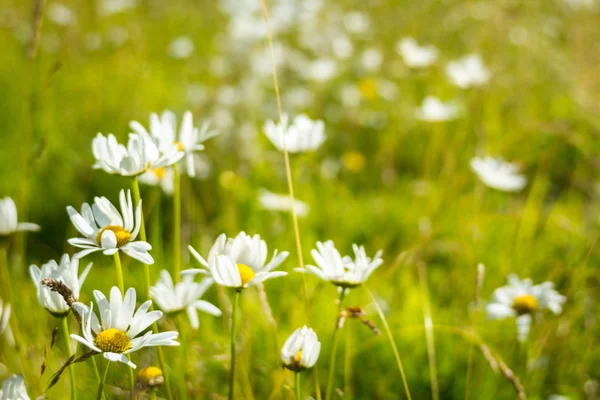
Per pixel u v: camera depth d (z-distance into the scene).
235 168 1.58
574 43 2.09
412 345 1.14
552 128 1.56
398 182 1.70
